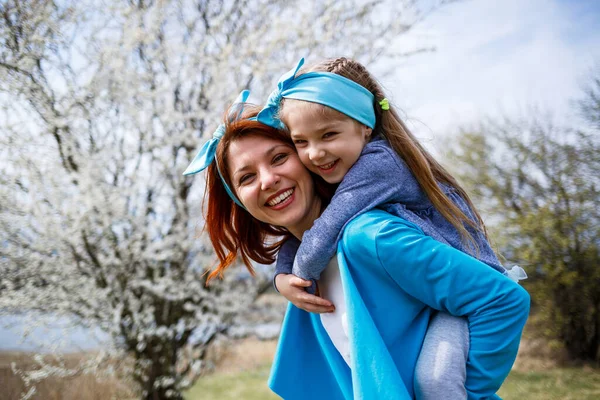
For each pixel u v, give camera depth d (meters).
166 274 4.49
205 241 4.51
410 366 1.12
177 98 4.70
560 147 7.52
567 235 7.10
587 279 7.02
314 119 1.21
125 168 4.43
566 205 7.23
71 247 4.15
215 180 1.52
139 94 4.32
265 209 1.31
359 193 1.18
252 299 4.99
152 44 4.60
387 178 1.19
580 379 5.89
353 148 1.23
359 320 1.10
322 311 1.28
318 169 1.27
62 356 4.19
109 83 4.22
